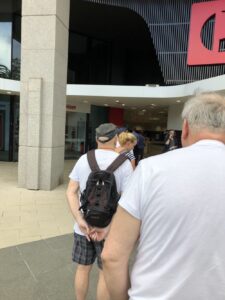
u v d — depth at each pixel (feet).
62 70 29.96
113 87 48.55
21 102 27.76
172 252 3.76
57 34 27.78
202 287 3.64
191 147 4.15
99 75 69.15
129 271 4.46
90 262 9.08
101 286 8.61
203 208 3.70
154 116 93.76
